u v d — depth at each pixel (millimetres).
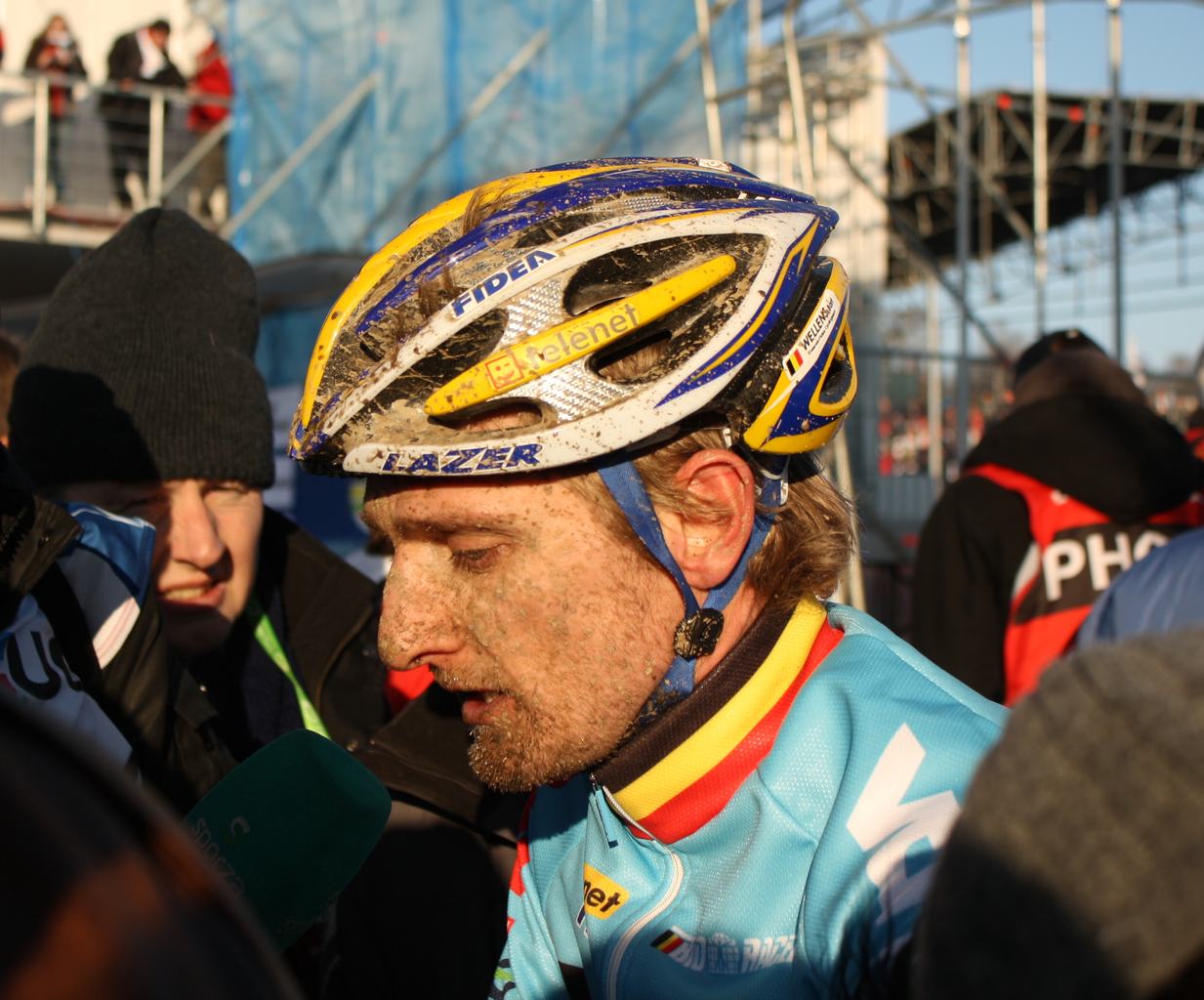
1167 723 384
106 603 1113
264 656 1623
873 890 749
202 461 1438
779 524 958
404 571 874
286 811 899
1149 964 376
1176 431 2475
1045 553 2426
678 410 826
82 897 267
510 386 820
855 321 6590
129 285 1448
